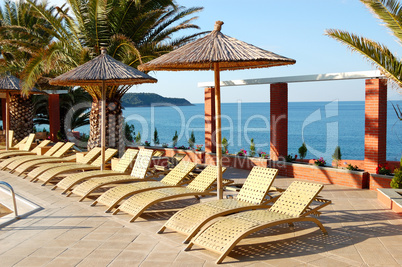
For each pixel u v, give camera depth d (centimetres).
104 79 1023
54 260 529
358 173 1065
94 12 1311
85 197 916
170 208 834
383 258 527
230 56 650
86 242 605
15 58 1888
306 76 1189
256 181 743
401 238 618
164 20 1502
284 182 1172
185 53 689
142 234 645
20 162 1311
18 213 830
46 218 751
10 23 1927
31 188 1057
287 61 670
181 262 519
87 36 1380
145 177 1020
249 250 567
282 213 635
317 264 507
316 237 627
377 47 855
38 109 2898
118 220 733
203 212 650
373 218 749
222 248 524
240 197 741
